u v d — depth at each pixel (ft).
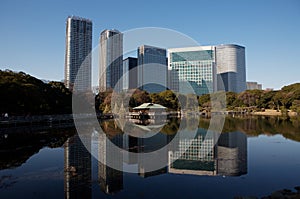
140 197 35.37
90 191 37.88
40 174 47.19
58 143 84.02
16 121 129.49
